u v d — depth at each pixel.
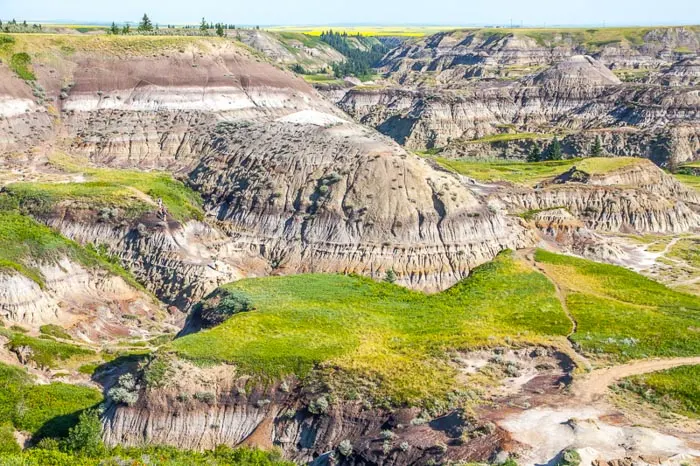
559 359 46.22
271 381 46.12
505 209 110.62
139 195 93.69
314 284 62.88
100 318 71.56
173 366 47.19
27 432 47.69
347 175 95.12
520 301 56.88
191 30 179.62
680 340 47.75
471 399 41.38
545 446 35.34
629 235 116.38
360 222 90.31
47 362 59.31
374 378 44.75
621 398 40.50
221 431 45.19
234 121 127.44
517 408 39.72
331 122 119.56
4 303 65.19
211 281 82.31
